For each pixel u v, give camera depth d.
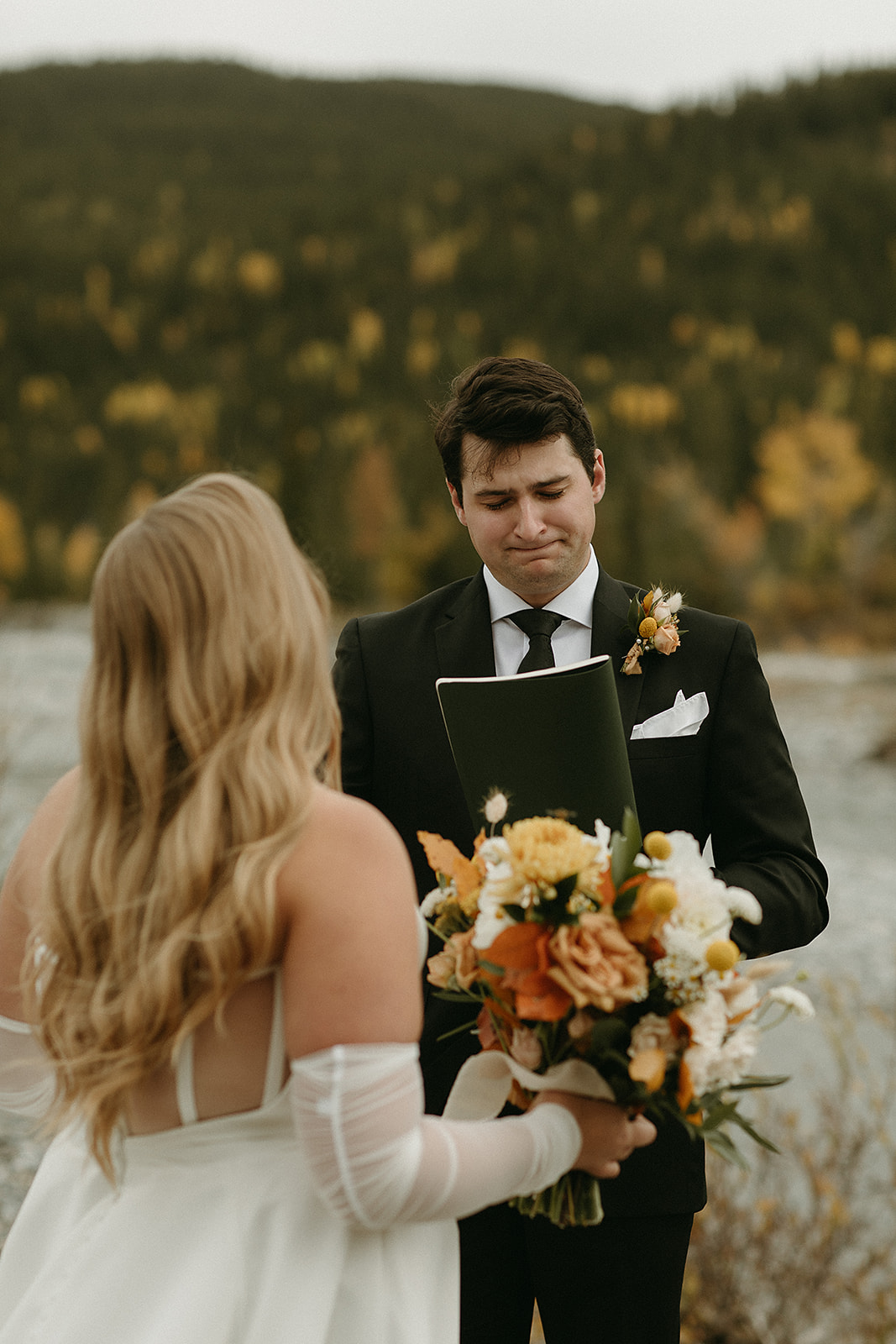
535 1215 1.85
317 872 1.21
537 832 1.31
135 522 1.34
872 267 118.81
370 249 142.25
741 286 113.25
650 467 51.09
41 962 1.37
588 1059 1.35
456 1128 1.25
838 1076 4.71
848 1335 2.99
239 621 1.28
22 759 10.41
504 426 1.95
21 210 175.38
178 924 1.20
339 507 52.81
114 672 1.30
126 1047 1.21
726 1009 1.32
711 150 157.62
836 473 49.47
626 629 2.06
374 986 1.18
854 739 15.10
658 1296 1.87
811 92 163.75
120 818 1.29
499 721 1.57
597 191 150.88
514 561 2.02
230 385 109.12
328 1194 1.18
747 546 44.12
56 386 111.94
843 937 7.19
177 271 141.00
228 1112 1.29
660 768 1.96
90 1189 1.40
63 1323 1.27
